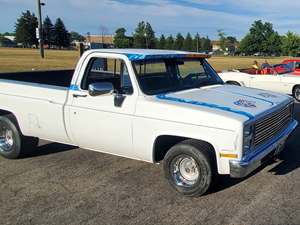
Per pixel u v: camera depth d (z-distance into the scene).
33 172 5.96
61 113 5.83
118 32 103.75
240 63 47.31
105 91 5.20
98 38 106.50
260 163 4.84
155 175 5.73
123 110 5.20
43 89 6.07
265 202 4.72
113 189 5.25
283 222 4.25
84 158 6.57
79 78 5.68
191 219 4.38
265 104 5.17
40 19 34.19
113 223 4.34
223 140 4.48
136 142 5.16
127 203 4.82
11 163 6.45
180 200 4.87
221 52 128.25
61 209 4.70
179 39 121.31
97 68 5.66
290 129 5.78
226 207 4.62
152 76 5.36
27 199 4.99
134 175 5.74
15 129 6.48
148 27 107.00
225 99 5.14
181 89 5.54
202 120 4.60
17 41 122.38
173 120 4.79
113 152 5.58
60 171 5.98
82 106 5.59
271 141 5.15
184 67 5.83
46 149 7.15
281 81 14.07
